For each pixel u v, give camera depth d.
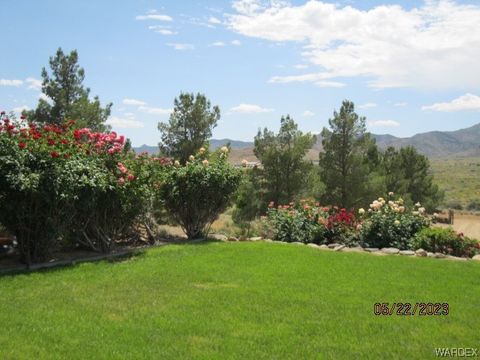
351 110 20.47
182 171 11.23
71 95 17.61
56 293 6.15
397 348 4.52
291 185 18.66
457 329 5.06
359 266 8.23
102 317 5.23
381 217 11.41
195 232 11.79
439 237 10.48
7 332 4.71
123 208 9.22
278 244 10.59
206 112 19.08
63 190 7.78
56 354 4.21
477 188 66.94
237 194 12.91
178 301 5.88
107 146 9.30
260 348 4.46
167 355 4.24
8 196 7.59
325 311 5.58
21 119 8.05
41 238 8.05
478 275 7.74
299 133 19.16
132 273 7.37
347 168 20.22
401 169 27.47
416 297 6.25
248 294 6.23
